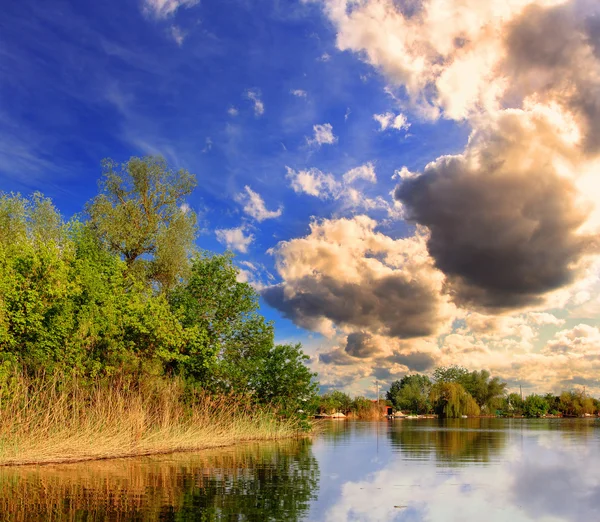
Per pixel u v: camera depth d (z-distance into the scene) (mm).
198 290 28750
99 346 23219
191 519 7105
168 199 35594
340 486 10156
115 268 25469
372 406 84750
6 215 30062
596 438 26531
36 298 19547
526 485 10586
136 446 16609
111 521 6961
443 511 7918
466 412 95562
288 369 28047
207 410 23672
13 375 17969
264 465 13609
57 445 14516
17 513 7441
